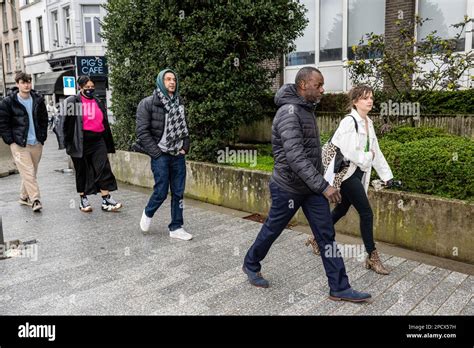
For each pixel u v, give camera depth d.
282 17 7.10
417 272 4.11
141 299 3.64
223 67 6.84
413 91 7.23
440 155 4.71
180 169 5.12
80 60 13.42
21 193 6.90
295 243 4.97
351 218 5.20
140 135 4.89
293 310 3.43
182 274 4.14
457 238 4.34
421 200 4.56
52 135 21.31
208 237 5.23
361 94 3.82
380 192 4.89
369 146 3.97
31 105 6.36
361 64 7.16
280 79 11.09
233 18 6.71
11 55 34.69
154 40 7.29
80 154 6.07
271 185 3.61
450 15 8.32
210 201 6.92
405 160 4.92
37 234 5.39
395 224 4.79
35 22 29.88
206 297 3.66
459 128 6.84
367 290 3.75
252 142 9.64
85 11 25.17
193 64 6.80
